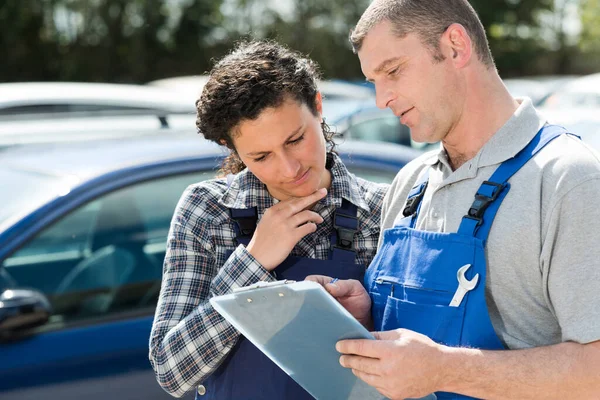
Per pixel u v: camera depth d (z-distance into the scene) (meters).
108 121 4.63
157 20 21.31
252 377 1.82
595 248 1.47
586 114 6.51
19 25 19.86
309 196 1.84
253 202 1.94
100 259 2.85
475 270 1.56
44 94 5.34
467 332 1.55
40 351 2.61
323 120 2.02
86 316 2.76
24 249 2.74
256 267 1.79
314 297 1.41
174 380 1.81
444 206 1.68
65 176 2.96
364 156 3.29
